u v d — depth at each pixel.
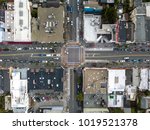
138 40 87.44
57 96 89.06
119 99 88.56
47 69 87.88
